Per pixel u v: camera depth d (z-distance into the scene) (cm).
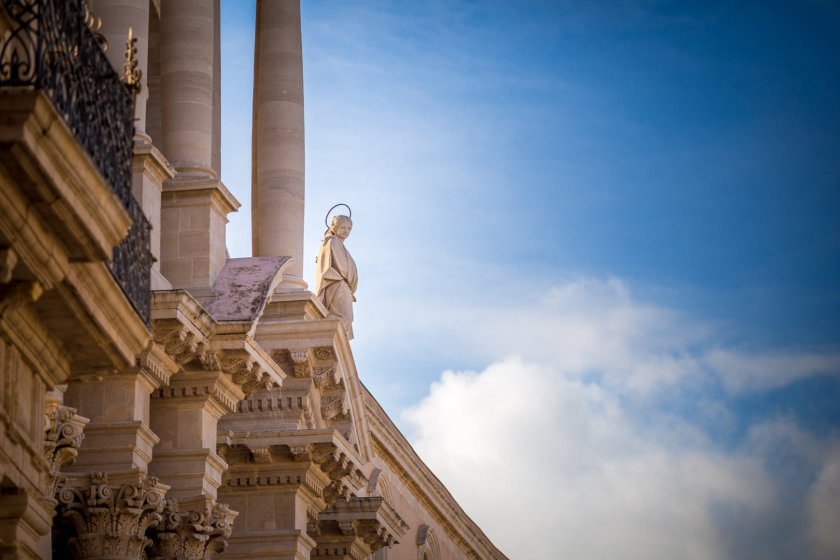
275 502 2797
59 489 2148
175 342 2283
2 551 1286
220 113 3356
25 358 1312
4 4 1178
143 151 2428
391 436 4266
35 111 1100
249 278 2638
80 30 1264
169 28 2814
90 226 1199
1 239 1152
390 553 4294
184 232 2645
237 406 2786
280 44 3225
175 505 2341
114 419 2223
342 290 3167
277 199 3114
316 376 2800
